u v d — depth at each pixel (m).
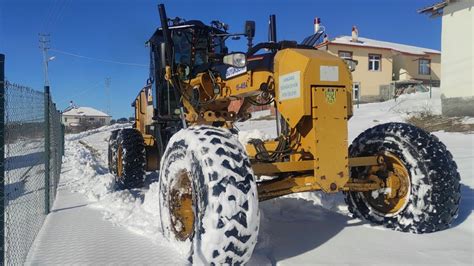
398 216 3.79
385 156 3.90
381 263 3.02
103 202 5.63
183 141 3.25
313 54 3.38
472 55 15.86
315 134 3.23
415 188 3.67
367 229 3.85
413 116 16.44
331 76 3.31
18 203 4.62
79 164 11.34
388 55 32.38
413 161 3.70
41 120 5.28
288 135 3.61
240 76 3.93
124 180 6.53
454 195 3.65
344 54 31.16
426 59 34.75
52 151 6.54
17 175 4.39
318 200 4.80
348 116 3.39
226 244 2.74
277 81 3.50
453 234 3.61
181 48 5.59
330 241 3.53
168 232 3.59
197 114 4.77
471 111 15.81
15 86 3.43
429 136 3.80
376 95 32.06
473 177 5.82
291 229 3.90
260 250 3.33
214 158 2.91
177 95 5.14
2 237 2.98
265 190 3.38
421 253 3.19
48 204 5.23
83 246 3.70
